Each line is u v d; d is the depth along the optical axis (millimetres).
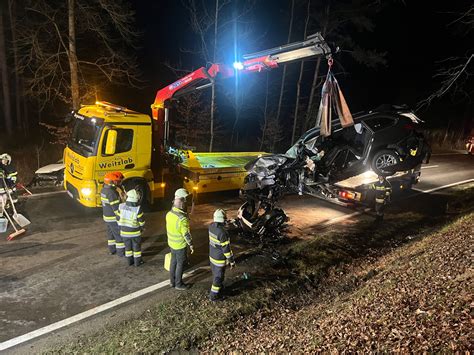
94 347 5477
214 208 11594
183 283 7223
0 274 7227
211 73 10297
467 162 22719
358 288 7441
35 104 23953
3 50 19438
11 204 9422
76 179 9547
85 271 7566
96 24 15633
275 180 9695
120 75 17219
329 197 11516
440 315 5082
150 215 10453
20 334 5715
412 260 7809
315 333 5590
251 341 5875
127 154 9703
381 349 4715
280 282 7746
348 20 21828
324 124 9008
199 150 20438
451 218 11914
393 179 12836
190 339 5820
